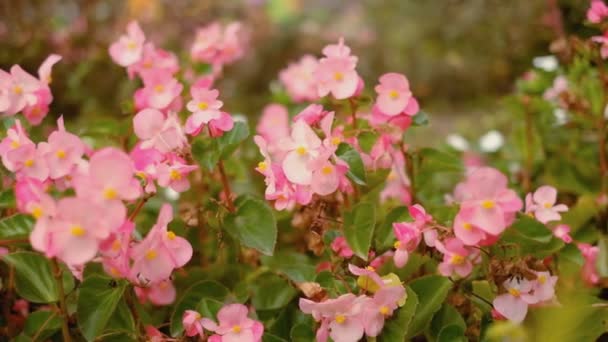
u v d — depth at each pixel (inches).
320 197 33.3
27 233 31.6
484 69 120.6
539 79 45.9
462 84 134.0
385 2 150.5
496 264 31.2
